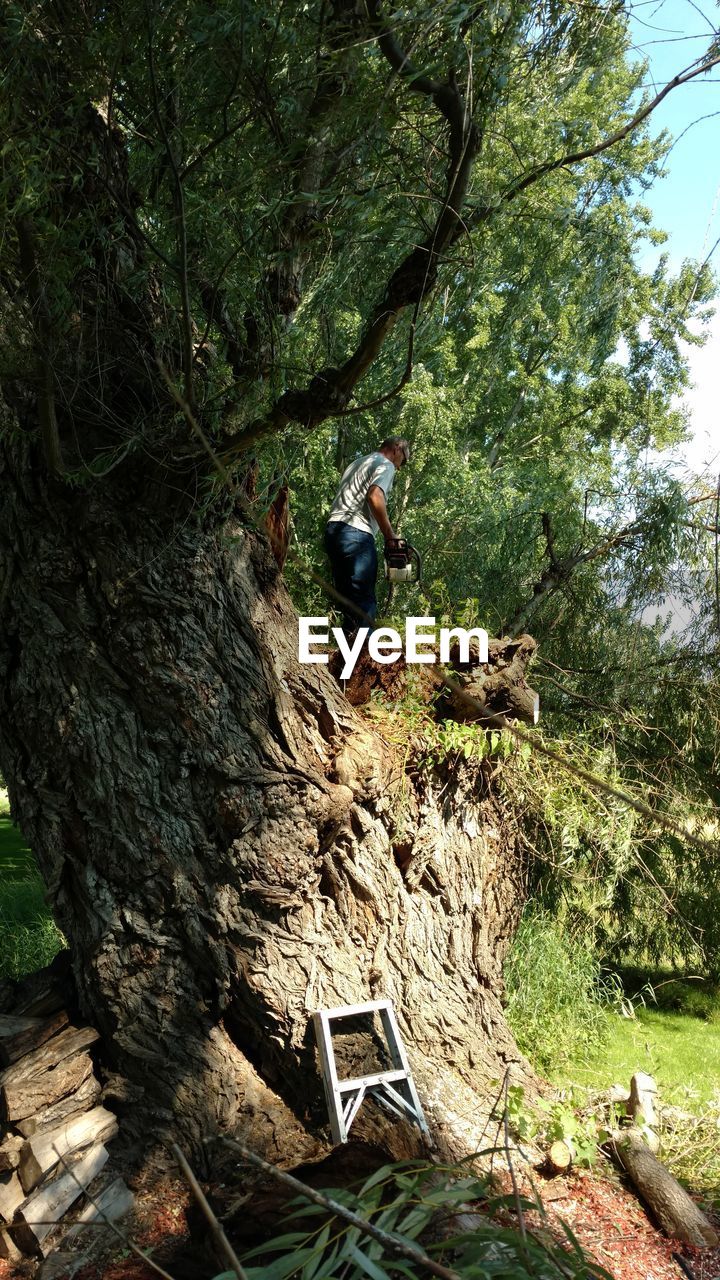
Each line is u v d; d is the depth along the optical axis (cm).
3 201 313
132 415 423
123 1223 367
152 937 423
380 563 904
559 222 492
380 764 473
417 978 481
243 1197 324
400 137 366
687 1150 459
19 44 306
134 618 426
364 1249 188
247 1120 410
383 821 483
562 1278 157
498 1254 164
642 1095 486
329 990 435
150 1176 393
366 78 328
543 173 392
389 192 363
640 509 758
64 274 354
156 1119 405
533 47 352
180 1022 421
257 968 426
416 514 1096
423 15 298
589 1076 572
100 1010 425
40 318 369
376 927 464
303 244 396
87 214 366
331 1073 411
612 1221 397
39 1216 356
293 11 323
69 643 425
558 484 1134
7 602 433
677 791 721
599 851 636
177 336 418
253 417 416
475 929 536
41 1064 398
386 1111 421
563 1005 618
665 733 761
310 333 462
